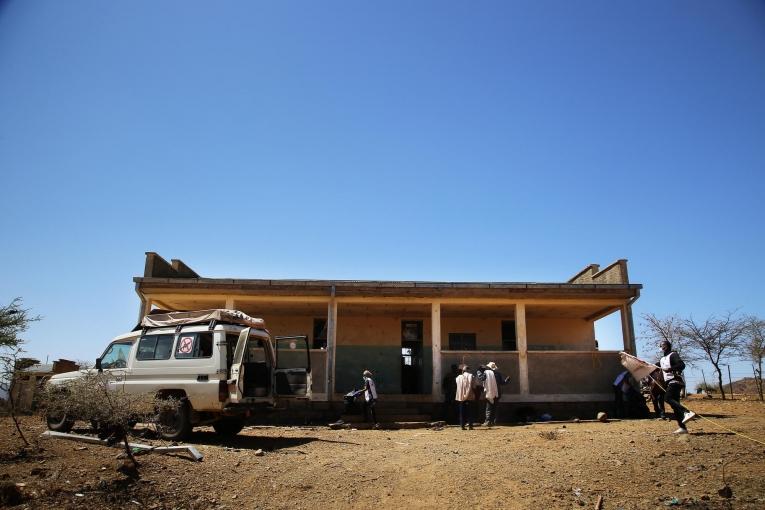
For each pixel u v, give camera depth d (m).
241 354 11.20
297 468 9.07
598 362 18.16
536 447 10.53
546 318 22.69
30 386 14.44
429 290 18.42
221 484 8.04
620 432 12.05
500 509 7.34
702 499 7.32
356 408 17.19
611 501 7.47
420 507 7.51
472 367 18.14
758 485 7.70
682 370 10.92
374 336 22.03
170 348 11.65
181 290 18.11
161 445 9.94
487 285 18.38
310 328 22.06
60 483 7.27
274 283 18.22
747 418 13.60
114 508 6.84
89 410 8.95
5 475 7.46
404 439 12.66
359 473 8.86
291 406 17.48
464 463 9.44
